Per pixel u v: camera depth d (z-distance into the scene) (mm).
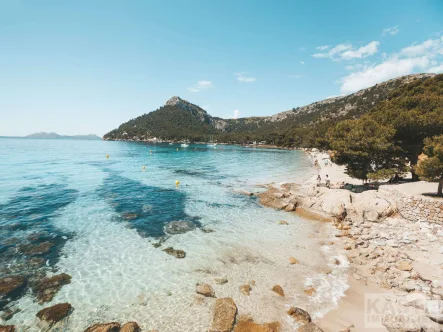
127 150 120938
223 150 139250
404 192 22109
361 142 27844
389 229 18641
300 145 158875
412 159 29562
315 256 15570
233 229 19875
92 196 28422
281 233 19250
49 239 17141
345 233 18859
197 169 54531
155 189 33031
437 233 16828
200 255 15492
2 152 89812
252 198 29188
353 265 14367
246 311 10656
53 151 102375
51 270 13477
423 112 30234
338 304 11125
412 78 183625
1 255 14836
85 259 14719
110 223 20344
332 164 62031
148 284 12523
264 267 14219
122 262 14484
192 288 12250
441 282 11484
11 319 10055
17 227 19000
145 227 19734
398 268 13445
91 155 86625
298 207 25156
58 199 26750
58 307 10562
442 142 19984
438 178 20391
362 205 21953
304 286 12461
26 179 37719
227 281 12836
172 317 10375
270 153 116312
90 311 10641
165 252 15773
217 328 9578
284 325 9844
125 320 10203
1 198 26672
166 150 126250
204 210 24516
